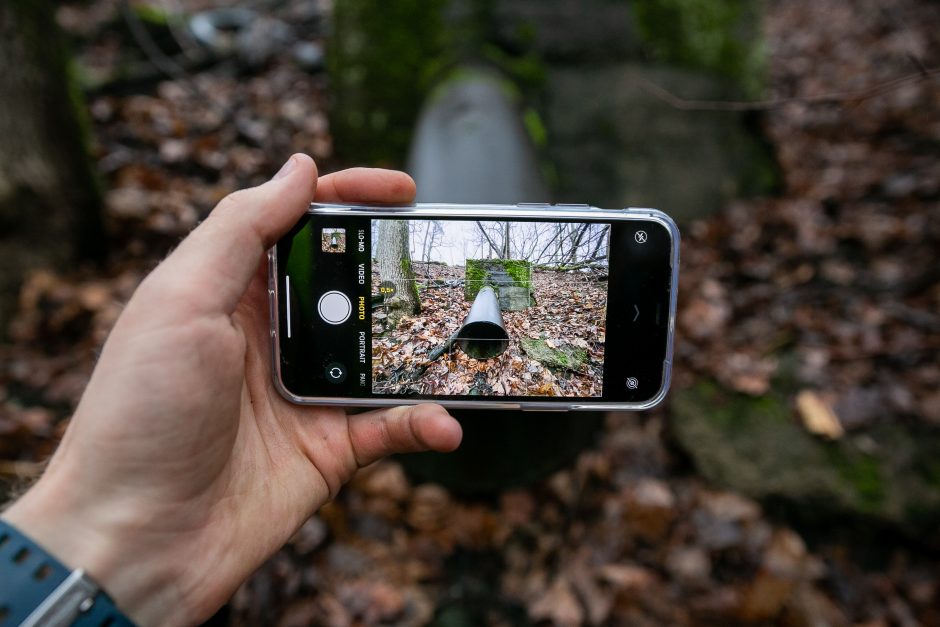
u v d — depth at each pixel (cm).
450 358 21
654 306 21
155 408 16
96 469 16
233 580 18
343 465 21
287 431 21
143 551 16
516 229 21
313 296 21
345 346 21
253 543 18
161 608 16
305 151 65
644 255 21
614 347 21
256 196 18
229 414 17
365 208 21
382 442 21
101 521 15
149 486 16
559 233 21
